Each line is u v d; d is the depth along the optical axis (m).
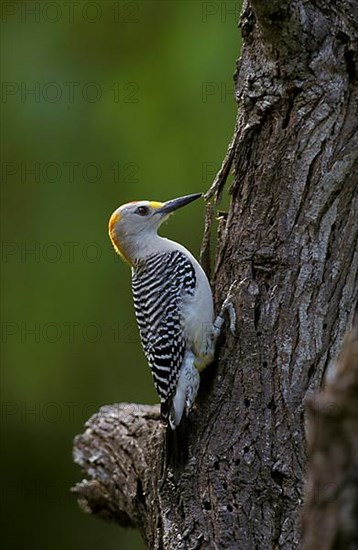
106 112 19.73
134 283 11.58
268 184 9.98
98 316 19.59
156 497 11.01
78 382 19.81
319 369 9.74
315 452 5.56
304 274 9.80
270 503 9.72
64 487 20.45
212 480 10.01
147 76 19.75
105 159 19.62
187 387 10.56
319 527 5.47
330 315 9.77
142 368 19.72
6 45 20.33
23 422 20.05
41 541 20.95
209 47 19.28
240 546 9.62
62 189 19.81
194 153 19.09
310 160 9.72
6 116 19.98
